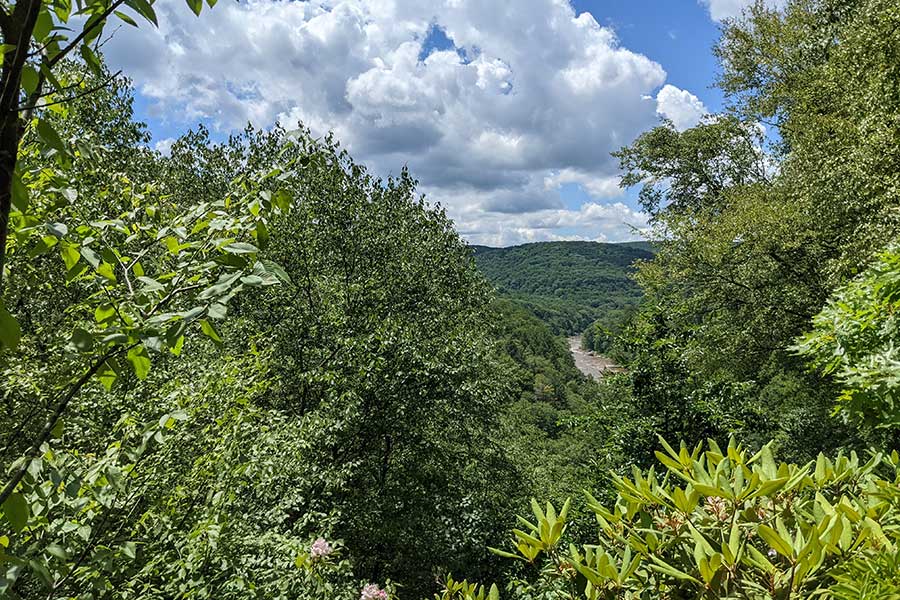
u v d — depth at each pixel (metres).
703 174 19.50
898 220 8.22
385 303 13.37
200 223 1.71
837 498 1.66
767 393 15.85
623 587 1.51
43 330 5.36
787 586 1.29
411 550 10.65
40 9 0.97
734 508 1.50
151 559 3.54
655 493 1.67
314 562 4.28
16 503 1.16
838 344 3.83
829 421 12.76
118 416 4.77
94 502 2.49
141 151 10.94
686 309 8.44
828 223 11.16
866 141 8.93
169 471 3.95
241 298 11.38
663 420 7.20
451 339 11.97
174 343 1.22
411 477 11.47
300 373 10.55
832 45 13.00
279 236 11.28
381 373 10.35
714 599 1.34
